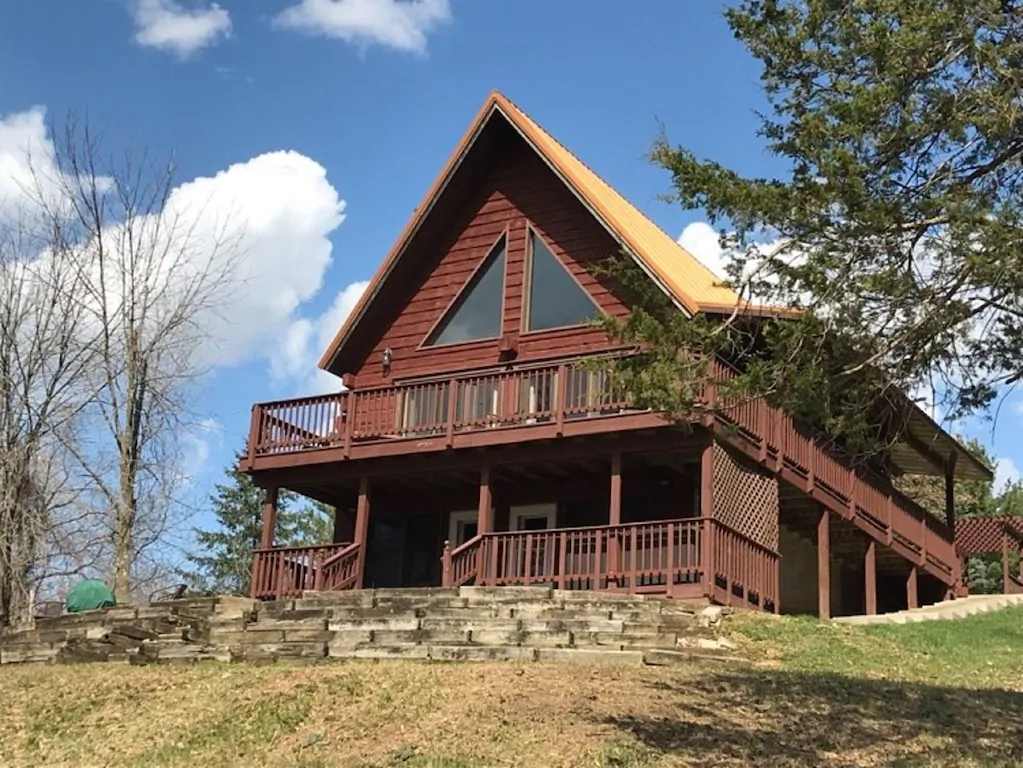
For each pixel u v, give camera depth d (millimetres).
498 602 17859
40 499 27578
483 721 12000
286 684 13922
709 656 15242
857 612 27703
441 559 23344
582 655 14828
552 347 24219
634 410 20781
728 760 10789
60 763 12219
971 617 22000
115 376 28203
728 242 11641
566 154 26562
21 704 14453
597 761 10750
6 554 26531
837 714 12305
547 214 25234
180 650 16625
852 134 10953
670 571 19391
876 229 11039
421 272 26578
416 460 23344
